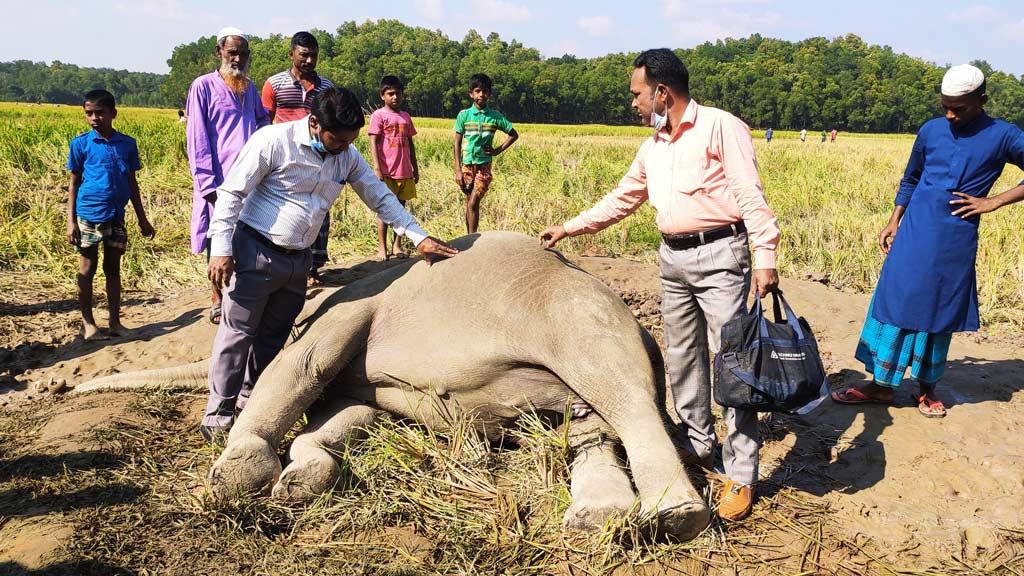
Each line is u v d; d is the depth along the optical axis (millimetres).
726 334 3508
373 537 3502
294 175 3982
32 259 8453
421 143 21438
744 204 3480
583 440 3965
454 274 4254
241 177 3873
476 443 4082
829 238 10391
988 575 3348
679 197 3646
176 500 3748
